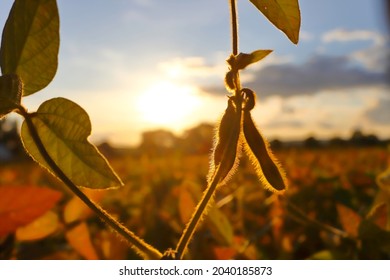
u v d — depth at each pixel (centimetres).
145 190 119
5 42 29
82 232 53
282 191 30
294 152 264
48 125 30
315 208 107
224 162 29
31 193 33
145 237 85
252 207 97
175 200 94
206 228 63
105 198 113
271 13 29
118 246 54
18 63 29
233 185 92
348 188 113
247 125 29
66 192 88
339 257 53
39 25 29
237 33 29
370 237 51
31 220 35
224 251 54
